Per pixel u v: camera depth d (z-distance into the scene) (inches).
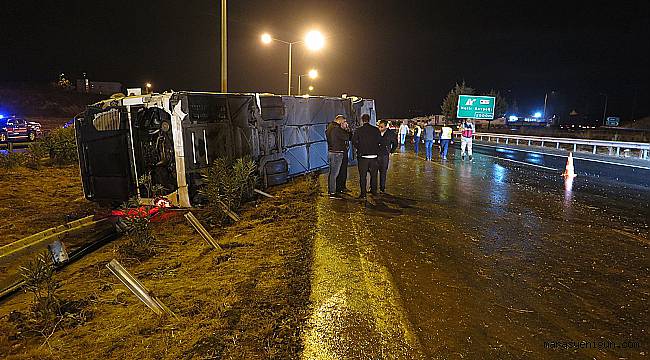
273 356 151.0
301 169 562.3
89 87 3014.3
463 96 1963.6
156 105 351.9
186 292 208.5
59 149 689.6
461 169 671.1
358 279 219.5
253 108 452.1
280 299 194.4
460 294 204.7
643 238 300.0
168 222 343.9
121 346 160.7
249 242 283.7
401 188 486.3
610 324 179.6
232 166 397.4
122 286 222.8
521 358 154.3
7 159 617.9
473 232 307.6
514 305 194.9
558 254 263.7
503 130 2251.5
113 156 366.0
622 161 869.8
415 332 169.8
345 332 168.6
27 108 2309.3
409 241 283.9
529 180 564.1
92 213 376.8
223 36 644.7
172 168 355.6
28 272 192.1
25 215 380.5
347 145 441.1
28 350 164.2
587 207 397.7
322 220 336.5
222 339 161.2
